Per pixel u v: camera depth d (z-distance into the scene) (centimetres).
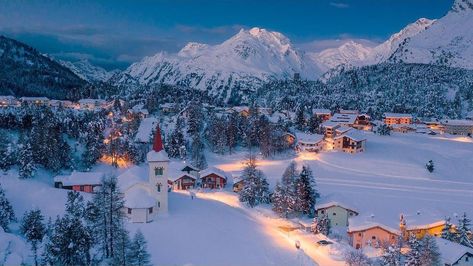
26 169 12669
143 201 9912
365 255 8619
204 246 8662
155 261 7850
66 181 12700
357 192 14438
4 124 16875
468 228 9594
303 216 11675
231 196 13525
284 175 12556
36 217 8544
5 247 7381
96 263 7075
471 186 15800
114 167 15850
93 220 7925
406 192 14700
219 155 19188
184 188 14475
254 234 9650
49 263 6750
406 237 9362
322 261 8638
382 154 19388
